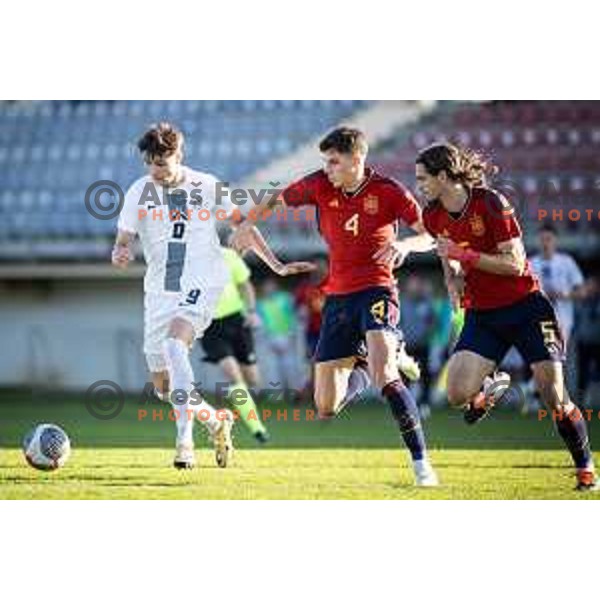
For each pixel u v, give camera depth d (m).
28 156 70.62
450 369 25.00
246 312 37.44
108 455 32.19
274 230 59.19
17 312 65.94
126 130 72.12
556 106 65.69
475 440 36.19
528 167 64.00
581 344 49.34
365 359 26.44
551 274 43.88
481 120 66.12
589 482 25.25
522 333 24.75
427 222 25.02
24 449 26.88
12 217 66.56
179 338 27.05
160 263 27.55
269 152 68.25
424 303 53.66
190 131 70.06
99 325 65.94
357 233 25.47
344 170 25.11
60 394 62.38
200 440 37.03
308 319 51.22
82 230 64.88
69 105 73.12
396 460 30.67
